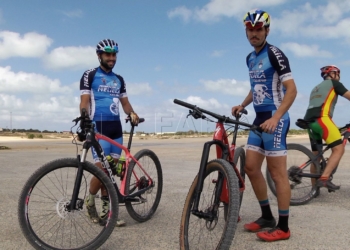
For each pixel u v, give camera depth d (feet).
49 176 13.00
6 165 31.50
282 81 11.14
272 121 10.50
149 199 14.69
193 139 110.73
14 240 11.56
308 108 17.58
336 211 15.26
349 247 10.87
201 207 10.49
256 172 12.27
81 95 13.58
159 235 12.17
